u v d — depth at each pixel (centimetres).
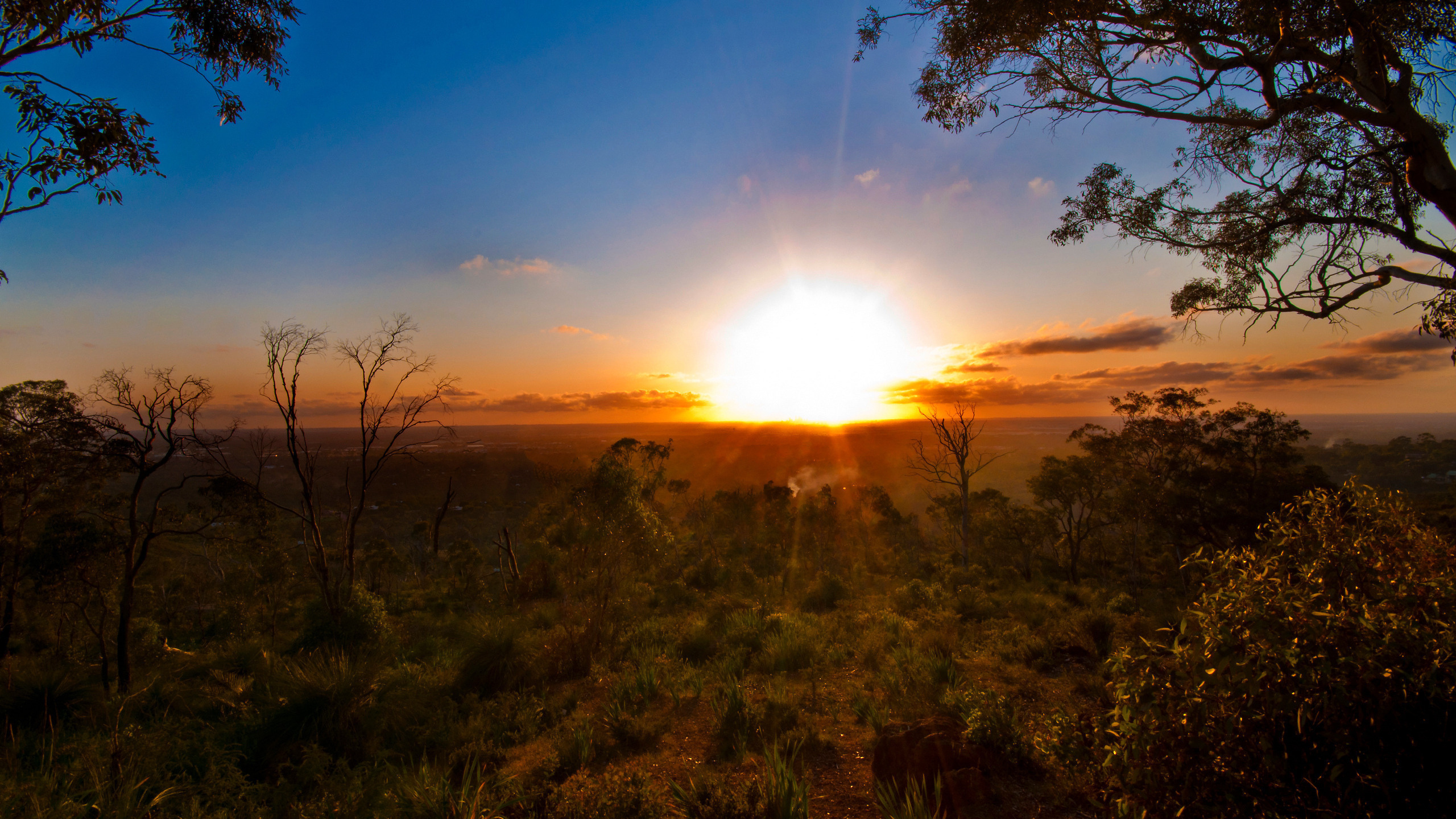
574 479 1222
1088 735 303
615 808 434
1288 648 205
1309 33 546
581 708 765
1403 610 219
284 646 1539
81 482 1628
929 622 1209
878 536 4581
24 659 1432
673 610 1650
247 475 1605
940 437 2677
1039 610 1316
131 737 623
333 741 662
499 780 526
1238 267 782
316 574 1556
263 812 504
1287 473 2231
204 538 1573
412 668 950
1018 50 707
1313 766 215
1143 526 2802
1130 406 2622
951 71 754
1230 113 666
